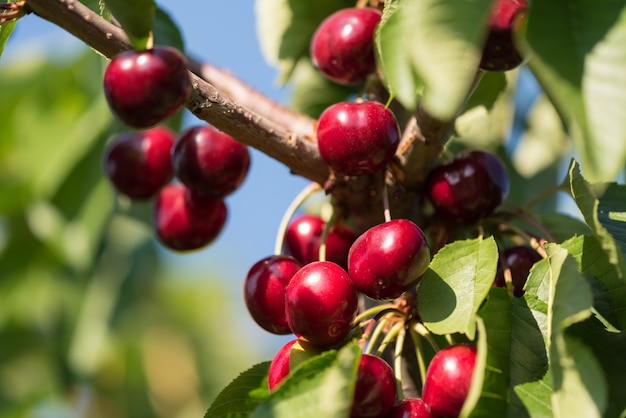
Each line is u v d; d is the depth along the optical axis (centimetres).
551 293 49
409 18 44
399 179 56
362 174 54
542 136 70
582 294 47
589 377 46
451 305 50
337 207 57
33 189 75
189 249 62
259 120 54
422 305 51
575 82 43
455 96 43
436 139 54
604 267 51
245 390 53
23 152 76
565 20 44
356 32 56
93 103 74
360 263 52
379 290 52
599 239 49
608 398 49
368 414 50
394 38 48
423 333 53
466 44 43
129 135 64
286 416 48
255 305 54
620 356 49
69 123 76
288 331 54
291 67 66
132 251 79
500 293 51
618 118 43
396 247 51
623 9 44
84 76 76
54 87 77
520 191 69
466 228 57
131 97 51
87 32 52
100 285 78
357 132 53
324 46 57
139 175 63
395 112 59
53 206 74
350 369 48
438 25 43
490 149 67
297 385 48
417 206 57
